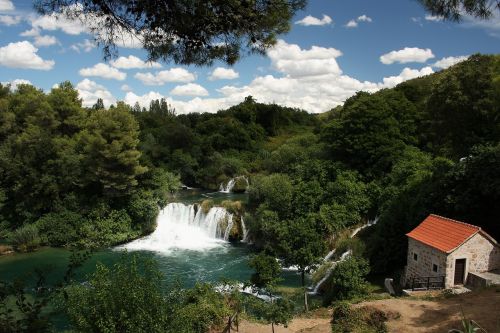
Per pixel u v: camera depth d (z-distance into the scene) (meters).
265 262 26.50
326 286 28.59
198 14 8.42
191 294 22.59
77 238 43.28
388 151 42.31
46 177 46.47
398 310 19.89
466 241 23.25
